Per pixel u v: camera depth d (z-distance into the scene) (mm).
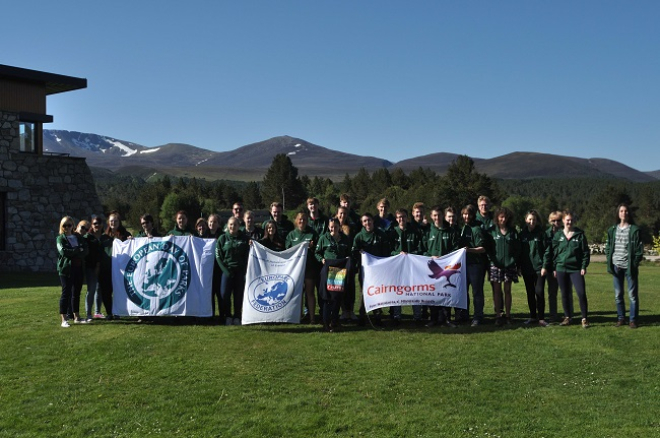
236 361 9078
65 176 30047
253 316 11242
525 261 11508
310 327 11391
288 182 151250
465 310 11969
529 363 9000
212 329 11031
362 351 9625
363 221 11570
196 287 11641
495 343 10016
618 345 9812
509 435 6703
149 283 11711
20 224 28234
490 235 11656
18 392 7969
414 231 11953
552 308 11969
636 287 10953
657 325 11133
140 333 10680
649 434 6652
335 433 6801
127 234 12617
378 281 11375
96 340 10219
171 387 8086
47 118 29516
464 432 6781
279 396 7777
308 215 12172
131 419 7156
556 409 7387
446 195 91312
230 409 7398
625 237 11008
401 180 153250
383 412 7293
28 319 12086
